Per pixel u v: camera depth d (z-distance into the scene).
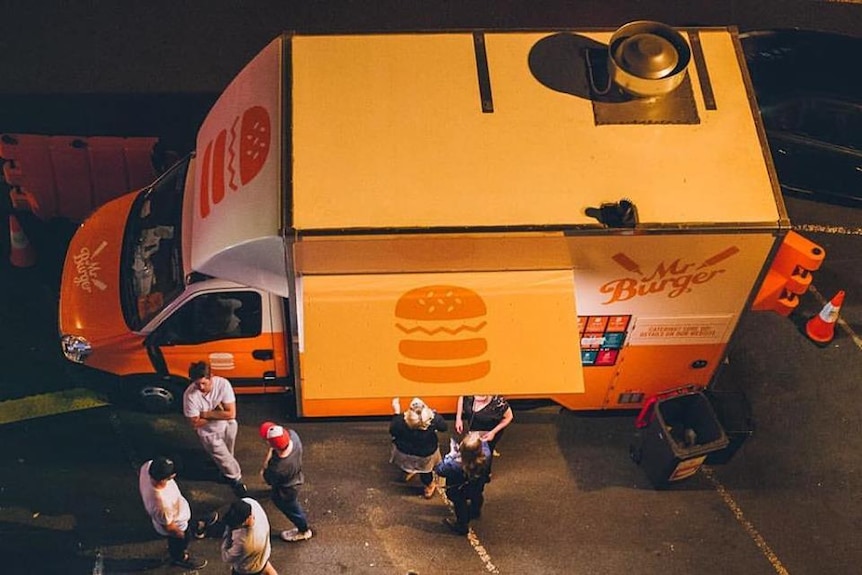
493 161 9.02
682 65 9.25
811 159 12.36
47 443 10.73
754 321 11.90
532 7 14.33
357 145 9.03
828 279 12.24
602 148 9.14
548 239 8.84
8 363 11.29
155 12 14.15
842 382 11.45
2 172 12.67
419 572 9.94
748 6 14.41
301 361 9.73
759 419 11.15
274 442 8.89
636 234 8.84
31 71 13.59
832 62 12.29
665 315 9.73
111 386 10.70
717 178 9.07
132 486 10.46
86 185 12.02
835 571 10.10
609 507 10.46
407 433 9.59
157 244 10.54
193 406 9.33
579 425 11.11
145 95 13.41
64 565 9.87
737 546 10.23
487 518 10.33
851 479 10.73
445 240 8.78
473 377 9.03
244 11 14.18
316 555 10.00
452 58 9.54
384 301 9.14
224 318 9.99
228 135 9.82
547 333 9.14
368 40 9.62
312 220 8.68
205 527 10.04
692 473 10.55
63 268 11.34
